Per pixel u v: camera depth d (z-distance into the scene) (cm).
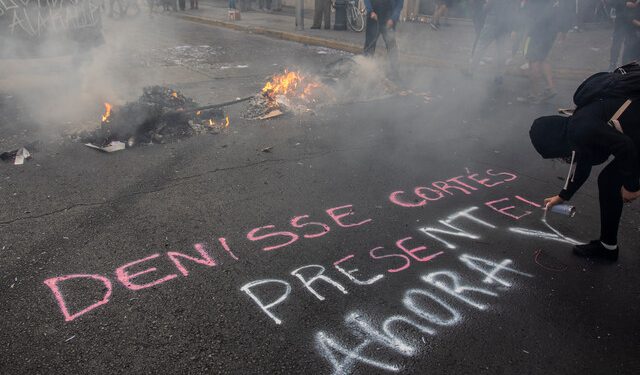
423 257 311
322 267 297
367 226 346
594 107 274
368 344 238
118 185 396
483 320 257
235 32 1389
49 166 430
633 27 757
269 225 342
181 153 470
